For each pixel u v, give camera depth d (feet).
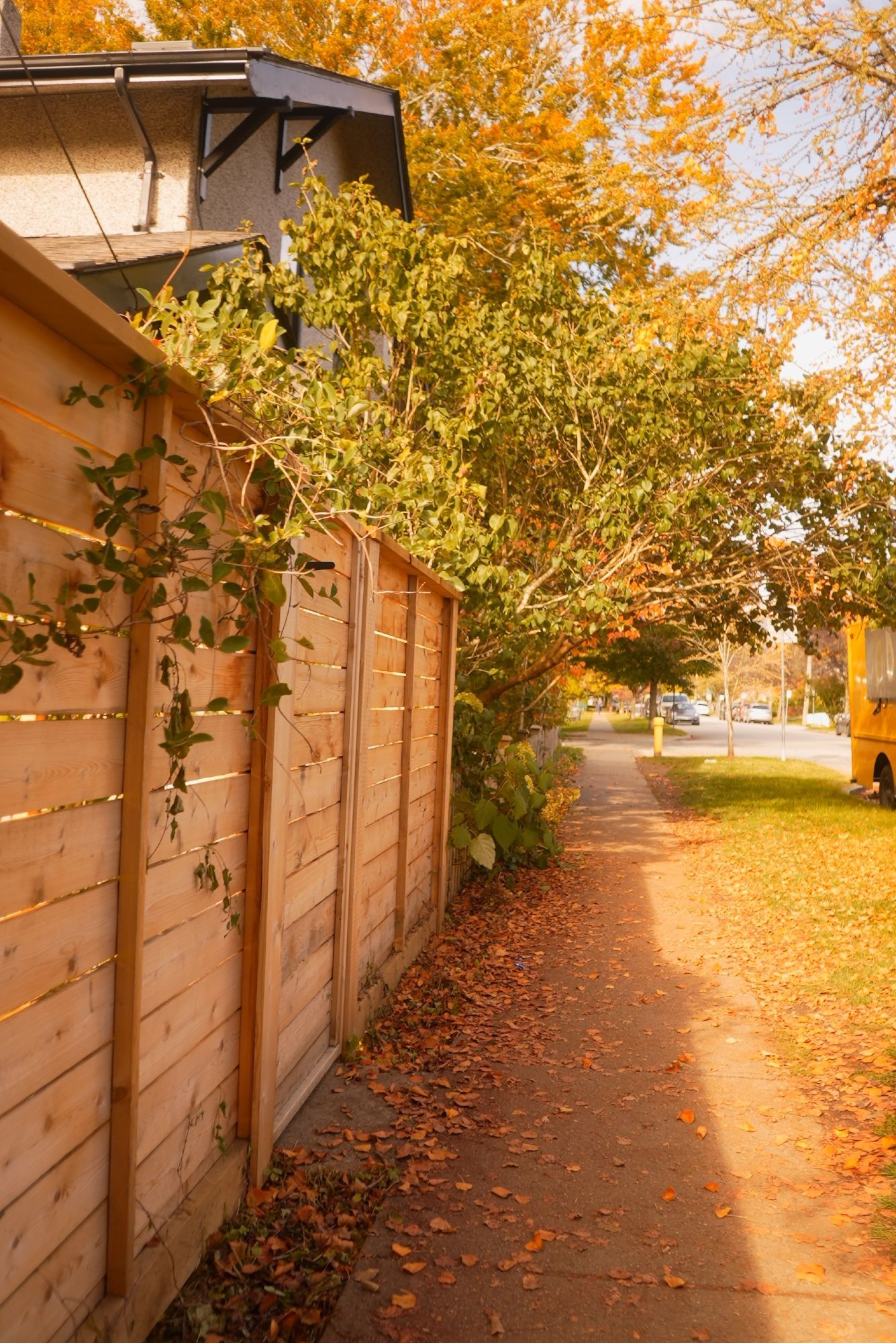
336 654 16.93
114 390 8.97
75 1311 8.61
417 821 25.63
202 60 32.65
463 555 27.48
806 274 35.24
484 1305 10.84
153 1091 10.20
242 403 11.18
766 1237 12.25
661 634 98.68
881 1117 15.56
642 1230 12.42
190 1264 10.77
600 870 38.40
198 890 11.27
